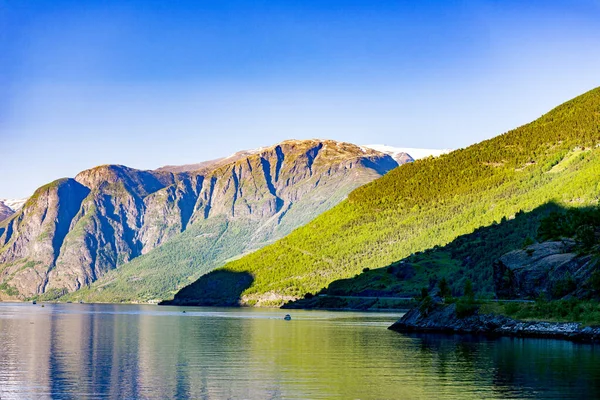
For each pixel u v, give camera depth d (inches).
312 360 4734.3
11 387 3678.6
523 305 6692.9
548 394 3368.6
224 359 4849.9
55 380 3907.5
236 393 3467.0
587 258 7007.9
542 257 7539.4
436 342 5910.4
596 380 3720.5
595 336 5644.7
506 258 7819.9
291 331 7721.5
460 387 3565.5
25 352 5457.7
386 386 3614.7
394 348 5467.5
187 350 5521.7
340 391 3491.6
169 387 3654.0
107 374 4126.5
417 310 7755.9
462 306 7017.7
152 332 7849.4
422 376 3927.2
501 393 3398.1
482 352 4995.1
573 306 6284.5
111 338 6919.3
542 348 5152.6
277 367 4384.8
